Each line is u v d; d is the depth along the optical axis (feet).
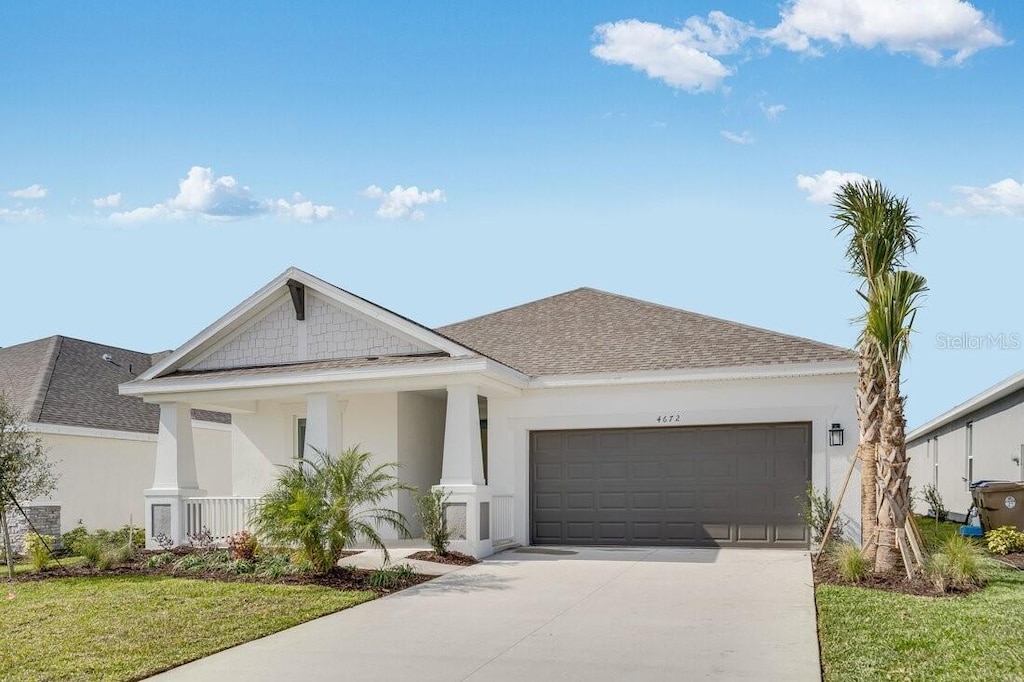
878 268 47.29
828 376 57.93
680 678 28.86
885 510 44.65
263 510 48.80
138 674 30.25
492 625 37.09
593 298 77.30
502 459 64.59
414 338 60.23
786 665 29.94
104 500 76.79
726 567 50.24
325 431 59.72
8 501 52.03
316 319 63.52
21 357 84.89
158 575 49.62
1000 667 28.58
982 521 62.75
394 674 30.09
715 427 60.75
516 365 66.23
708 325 67.41
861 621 35.22
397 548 58.80
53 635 35.63
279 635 35.96
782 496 59.00
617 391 62.28
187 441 65.26
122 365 91.50
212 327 64.64
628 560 54.08
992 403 77.41
